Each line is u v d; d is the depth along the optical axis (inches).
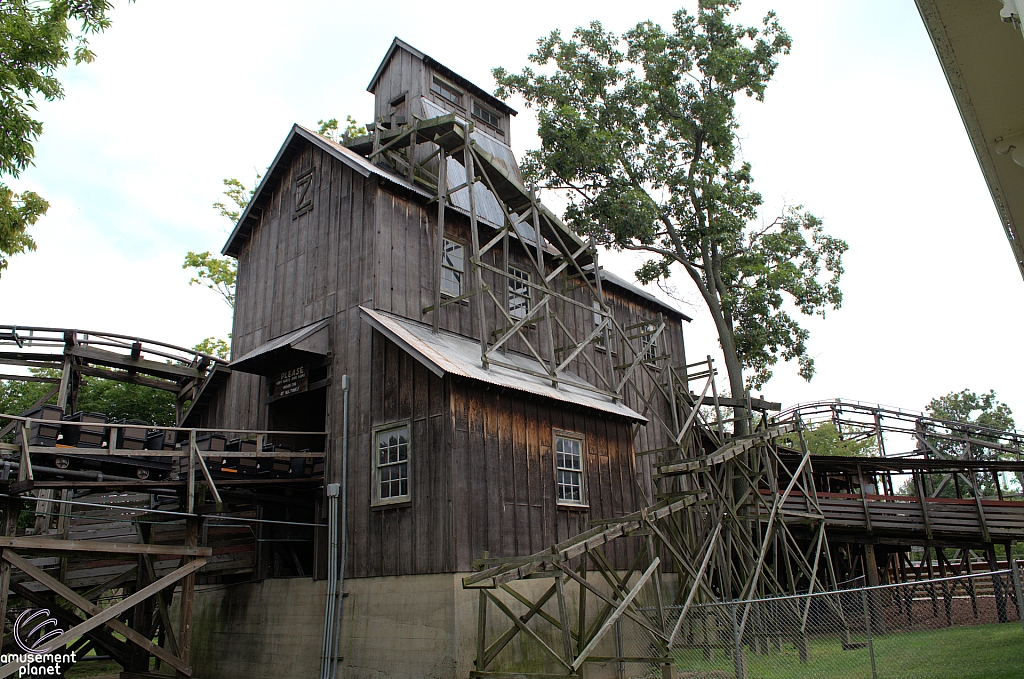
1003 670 402.9
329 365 632.4
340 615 547.2
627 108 1012.5
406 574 518.6
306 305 682.8
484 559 474.9
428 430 538.3
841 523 800.3
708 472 607.8
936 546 796.0
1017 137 220.5
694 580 525.3
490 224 733.9
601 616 491.8
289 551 624.4
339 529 572.7
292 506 620.4
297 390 650.2
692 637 577.0
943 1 183.3
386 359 585.3
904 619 685.9
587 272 859.4
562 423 635.5
